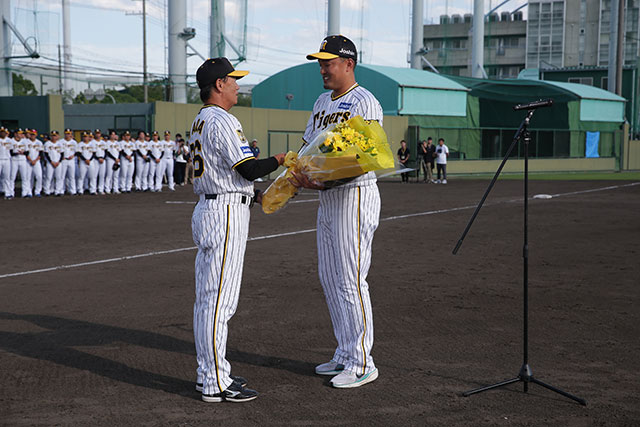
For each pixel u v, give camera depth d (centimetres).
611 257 952
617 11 4656
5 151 2031
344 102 457
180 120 2878
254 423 393
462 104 3969
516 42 8675
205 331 426
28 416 403
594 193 2183
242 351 531
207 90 431
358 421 394
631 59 6844
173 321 622
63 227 1323
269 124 3133
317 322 615
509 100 4262
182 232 1242
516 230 1251
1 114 2723
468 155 3753
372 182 464
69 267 888
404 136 3541
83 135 2241
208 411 412
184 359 514
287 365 499
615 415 400
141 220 1449
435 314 641
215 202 426
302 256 966
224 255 427
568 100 4203
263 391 446
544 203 1809
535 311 650
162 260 939
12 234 1218
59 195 2166
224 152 415
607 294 721
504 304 679
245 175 418
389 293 730
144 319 629
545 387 433
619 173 4025
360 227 457
